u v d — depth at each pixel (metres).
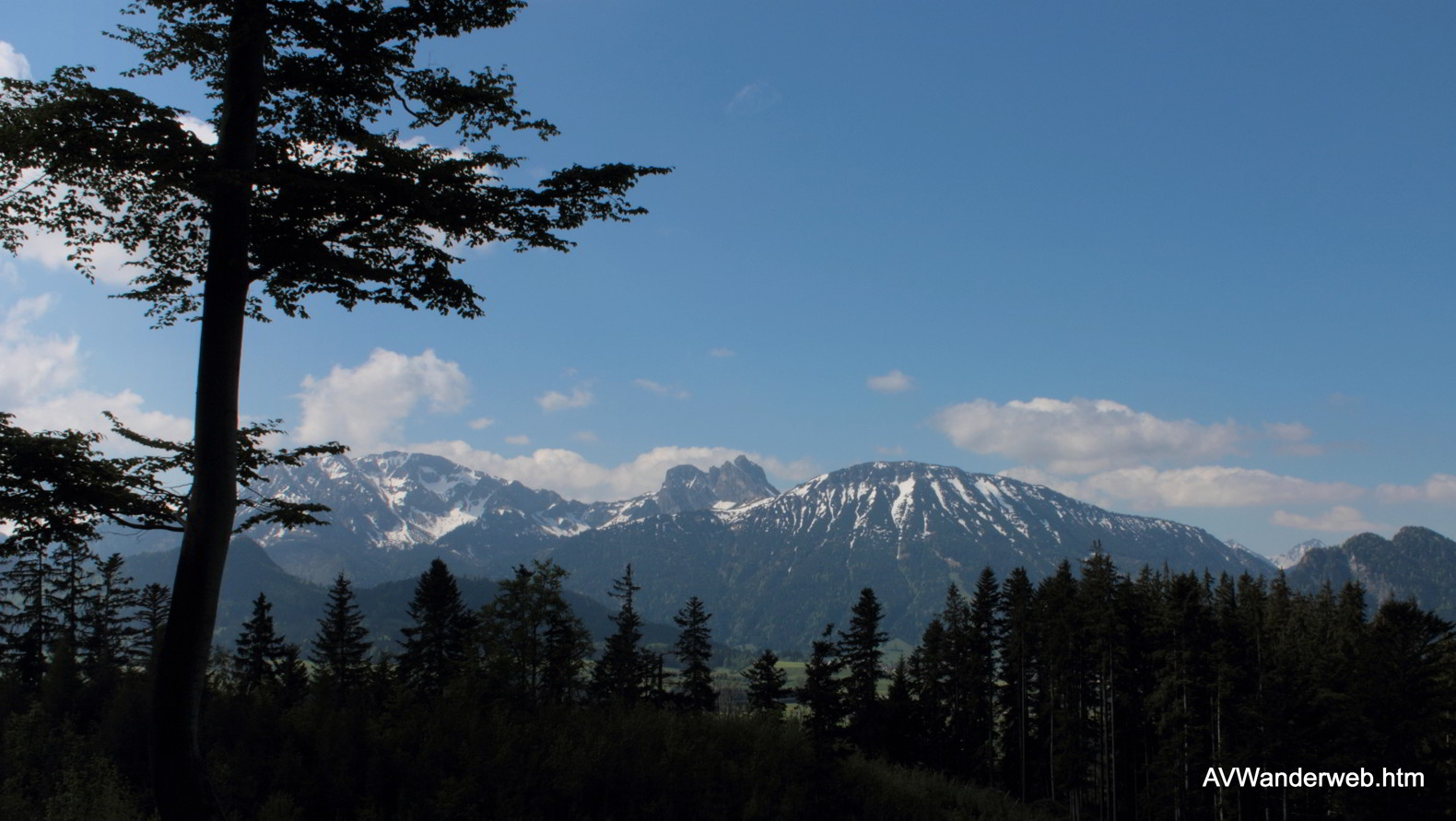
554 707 40.03
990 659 77.56
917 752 71.31
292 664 62.03
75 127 9.68
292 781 26.58
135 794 24.81
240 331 10.34
